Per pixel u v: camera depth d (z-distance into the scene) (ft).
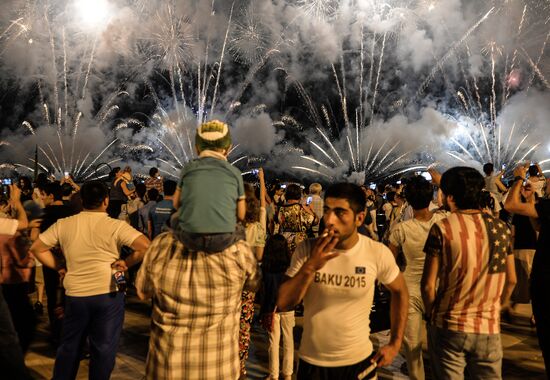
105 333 13.35
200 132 10.14
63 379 13.32
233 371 10.04
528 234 21.71
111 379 16.25
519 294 22.04
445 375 10.17
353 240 9.10
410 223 13.35
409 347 13.39
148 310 24.16
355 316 9.02
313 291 9.07
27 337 19.51
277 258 15.05
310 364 9.10
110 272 13.33
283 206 22.57
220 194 9.50
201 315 9.74
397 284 9.20
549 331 11.93
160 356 9.84
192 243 9.45
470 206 10.36
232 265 9.87
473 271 9.89
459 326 9.96
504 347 18.97
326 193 9.03
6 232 14.19
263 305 15.15
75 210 18.11
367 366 9.08
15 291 18.88
